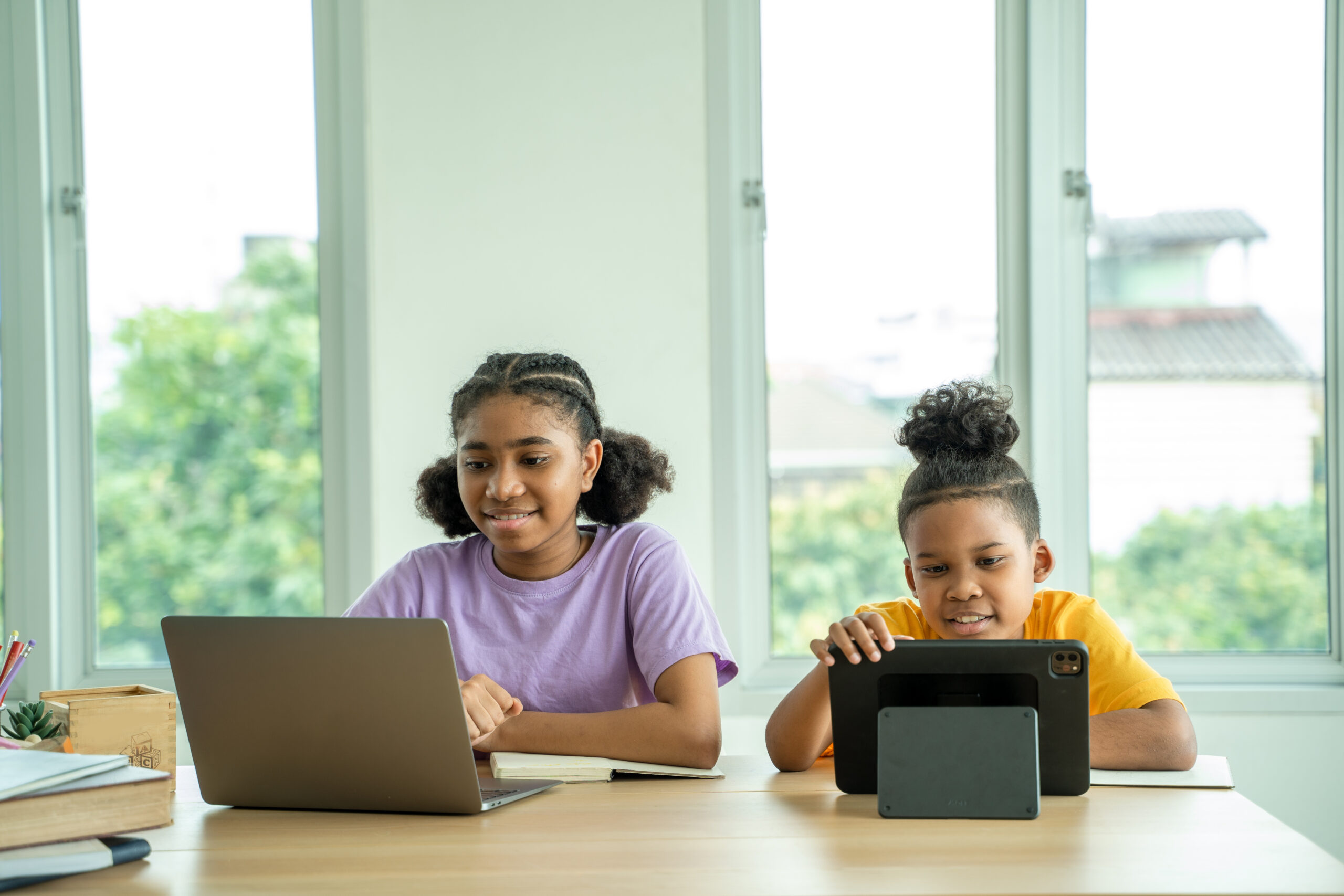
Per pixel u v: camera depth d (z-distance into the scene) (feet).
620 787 3.53
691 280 6.96
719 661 4.49
